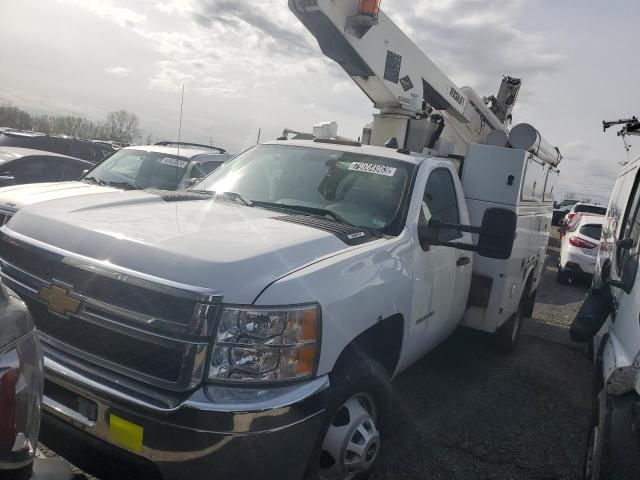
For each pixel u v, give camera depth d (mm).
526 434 4277
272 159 4250
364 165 3986
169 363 2281
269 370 2311
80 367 2418
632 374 2684
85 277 2486
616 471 2510
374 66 5453
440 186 4254
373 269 3010
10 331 1565
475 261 4957
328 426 2615
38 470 1696
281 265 2531
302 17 5059
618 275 3766
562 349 6762
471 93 7184
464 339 6211
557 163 7902
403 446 3867
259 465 2256
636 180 4504
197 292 2242
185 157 7500
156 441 2195
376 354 3402
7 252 2850
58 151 11609
